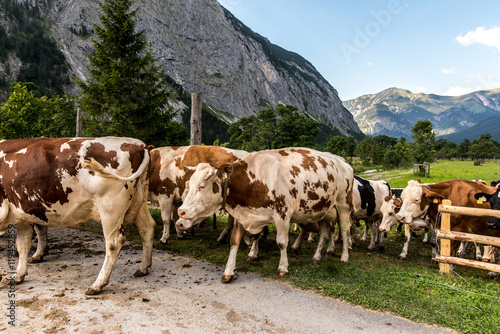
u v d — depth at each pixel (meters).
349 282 5.03
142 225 5.04
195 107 9.54
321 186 5.85
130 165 4.49
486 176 28.42
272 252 6.93
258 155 5.62
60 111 19.80
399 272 5.66
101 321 3.49
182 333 3.36
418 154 33.78
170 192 7.42
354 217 8.58
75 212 4.41
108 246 4.32
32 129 15.37
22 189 4.33
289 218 5.45
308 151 6.25
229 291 4.57
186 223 4.98
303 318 3.84
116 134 15.31
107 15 15.67
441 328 3.72
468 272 6.24
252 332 3.47
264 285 4.88
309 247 7.77
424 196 6.95
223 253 6.59
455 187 6.80
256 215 5.40
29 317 3.49
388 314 4.02
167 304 4.03
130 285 4.61
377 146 75.06
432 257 7.02
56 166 4.25
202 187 5.02
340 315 3.96
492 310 4.11
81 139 4.46
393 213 7.68
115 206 4.29
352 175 6.99
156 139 16.52
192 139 9.57
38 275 4.85
